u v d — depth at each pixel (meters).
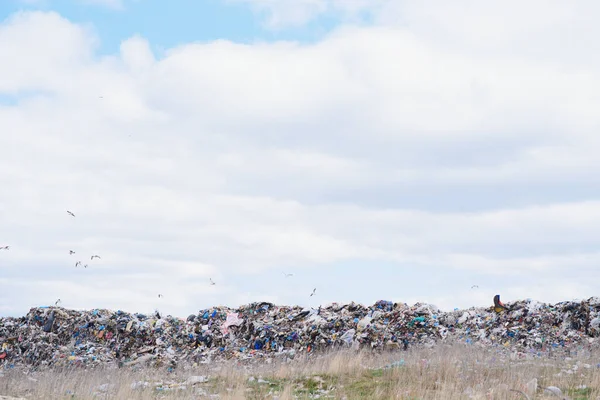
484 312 47.84
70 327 46.09
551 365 27.17
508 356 30.39
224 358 40.59
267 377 27.11
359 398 22.38
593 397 21.12
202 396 23.34
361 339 39.94
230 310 50.16
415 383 24.08
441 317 46.56
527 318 43.78
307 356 36.12
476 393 22.02
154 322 47.44
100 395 23.77
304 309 48.53
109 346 44.31
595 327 40.31
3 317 47.88
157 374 31.12
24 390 25.61
